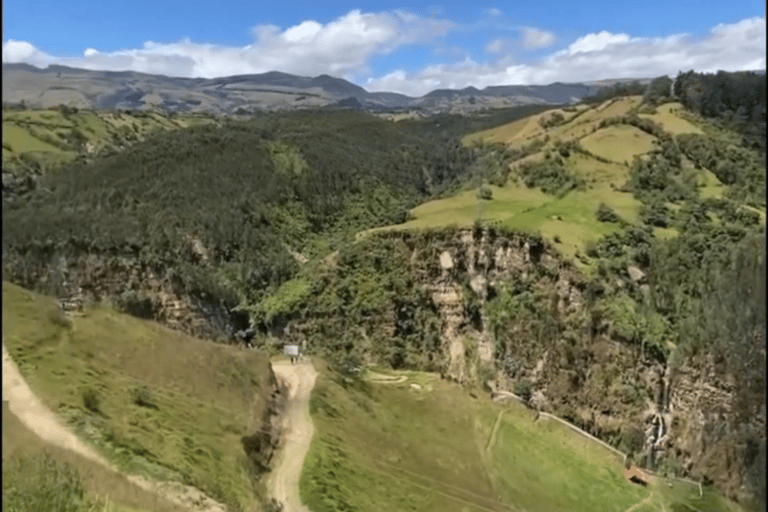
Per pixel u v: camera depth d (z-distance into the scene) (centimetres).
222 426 3203
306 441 3594
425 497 3350
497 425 4878
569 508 3838
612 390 5059
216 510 2419
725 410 4112
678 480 4297
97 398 2783
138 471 2366
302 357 5847
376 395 5212
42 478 2059
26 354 2834
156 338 3922
